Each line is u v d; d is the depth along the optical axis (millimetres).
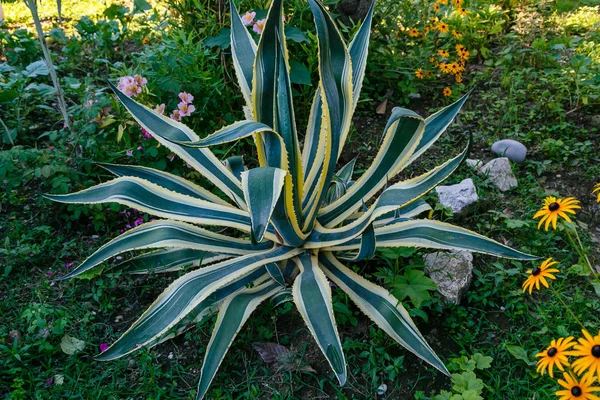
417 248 2477
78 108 2840
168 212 2125
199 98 2967
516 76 3754
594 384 1825
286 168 1876
